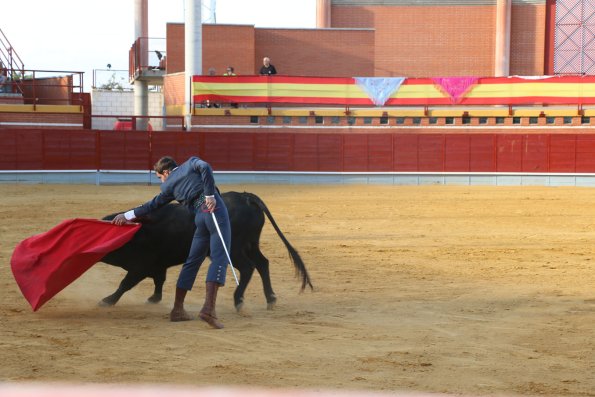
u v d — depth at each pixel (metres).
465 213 17.75
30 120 26.00
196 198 6.89
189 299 8.21
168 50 32.56
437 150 26.84
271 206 18.84
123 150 25.75
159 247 7.46
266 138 26.66
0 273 9.57
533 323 7.02
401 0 37.16
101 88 45.75
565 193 23.31
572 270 10.29
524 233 14.34
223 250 6.78
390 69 37.41
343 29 33.56
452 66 37.31
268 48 33.53
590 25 37.19
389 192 23.36
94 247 7.12
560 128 26.98
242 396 4.52
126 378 5.02
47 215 16.31
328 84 27.39
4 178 24.80
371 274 9.92
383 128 27.39
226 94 27.23
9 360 5.49
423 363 5.55
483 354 5.85
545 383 5.08
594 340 6.34
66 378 5.01
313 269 10.30
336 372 5.26
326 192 23.20
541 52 37.25
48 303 7.84
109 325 6.80
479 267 10.52
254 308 7.75
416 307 7.81
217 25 32.53
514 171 26.77
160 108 40.97
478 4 37.06
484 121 27.28
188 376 5.09
